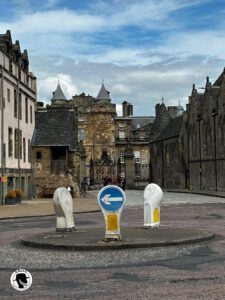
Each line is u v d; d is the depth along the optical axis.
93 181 91.12
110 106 100.12
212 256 12.90
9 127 42.25
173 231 17.42
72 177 51.38
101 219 26.14
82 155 69.31
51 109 62.22
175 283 9.82
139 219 25.27
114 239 14.90
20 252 14.37
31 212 31.34
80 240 15.37
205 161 62.22
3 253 14.30
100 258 12.92
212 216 26.03
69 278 10.57
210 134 60.59
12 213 30.69
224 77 55.78
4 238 18.22
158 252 13.64
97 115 99.75
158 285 9.68
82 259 12.85
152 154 87.81
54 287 9.77
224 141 56.09
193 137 66.81
